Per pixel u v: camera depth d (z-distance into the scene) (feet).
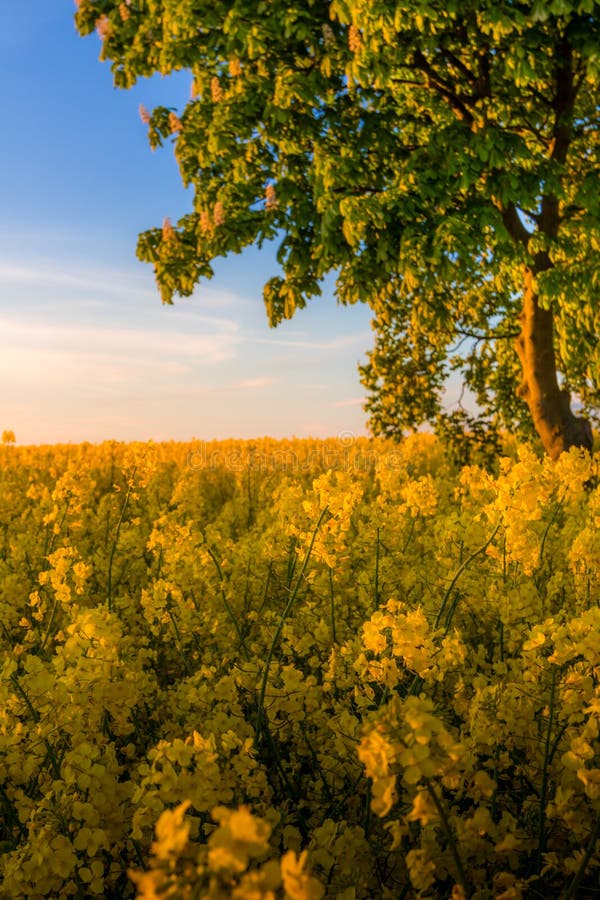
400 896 5.31
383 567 10.64
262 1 26.76
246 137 30.25
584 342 31.96
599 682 6.47
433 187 26.25
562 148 31.58
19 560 14.05
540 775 6.33
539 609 8.63
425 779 4.00
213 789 4.89
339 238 27.53
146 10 33.42
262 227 29.84
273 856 5.37
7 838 6.52
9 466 38.34
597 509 11.77
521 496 8.31
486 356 41.73
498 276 36.81
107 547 14.98
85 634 6.48
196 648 10.36
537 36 26.03
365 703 6.63
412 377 40.14
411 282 25.43
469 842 5.06
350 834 5.32
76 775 5.57
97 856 5.76
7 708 6.49
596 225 27.30
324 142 28.94
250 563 11.73
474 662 8.27
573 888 4.84
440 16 26.99
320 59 27.84
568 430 32.73
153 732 8.18
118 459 36.37
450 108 31.65
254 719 7.80
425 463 41.50
